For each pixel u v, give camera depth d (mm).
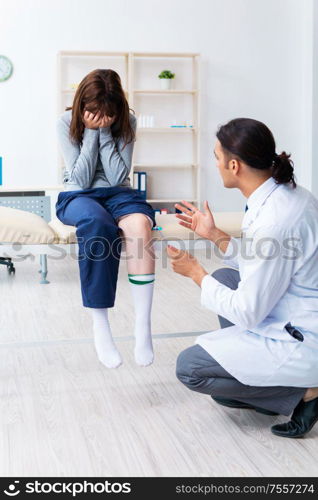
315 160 6695
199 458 1757
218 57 6578
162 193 6672
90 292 2033
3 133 6203
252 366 1772
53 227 2350
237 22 6574
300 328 1767
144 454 1783
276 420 2021
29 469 1699
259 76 6691
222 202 6781
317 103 6625
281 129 6812
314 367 1749
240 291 1709
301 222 1702
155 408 2135
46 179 6355
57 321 3354
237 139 1732
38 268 5059
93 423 2008
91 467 1708
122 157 2330
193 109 6590
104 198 2232
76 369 2557
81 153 2234
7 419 2041
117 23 6328
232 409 2125
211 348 1807
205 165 6703
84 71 6332
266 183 1771
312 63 6574
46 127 6285
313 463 1725
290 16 6668
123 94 2213
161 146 6613
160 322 3332
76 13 6230
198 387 1883
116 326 3234
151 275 2115
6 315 3488
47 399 2225
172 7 6418
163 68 6496
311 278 1737
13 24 6102
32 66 6188
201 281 1819
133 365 2604
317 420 1911
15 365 2611
